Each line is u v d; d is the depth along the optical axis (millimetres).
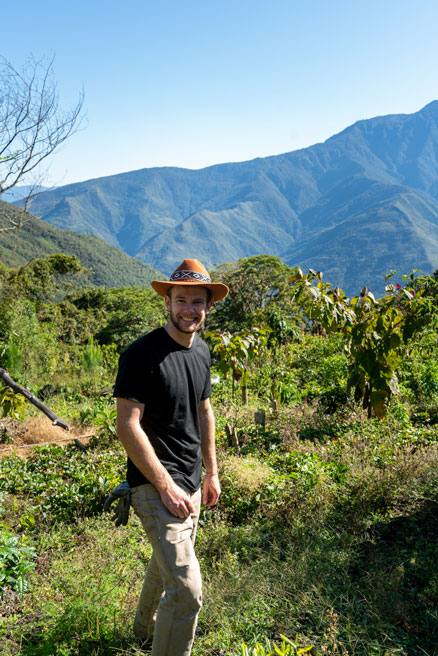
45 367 15992
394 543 3758
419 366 9578
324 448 6078
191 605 2121
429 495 4508
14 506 4891
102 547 3861
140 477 2242
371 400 5703
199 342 2521
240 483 4758
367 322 5582
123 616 2828
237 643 2611
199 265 2357
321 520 4098
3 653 2580
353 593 3012
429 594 2957
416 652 2527
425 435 6516
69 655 2559
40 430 8711
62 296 45562
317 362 12531
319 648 2529
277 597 2973
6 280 22375
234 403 9297
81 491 5047
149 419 2250
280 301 42344
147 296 61000
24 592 3100
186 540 2182
